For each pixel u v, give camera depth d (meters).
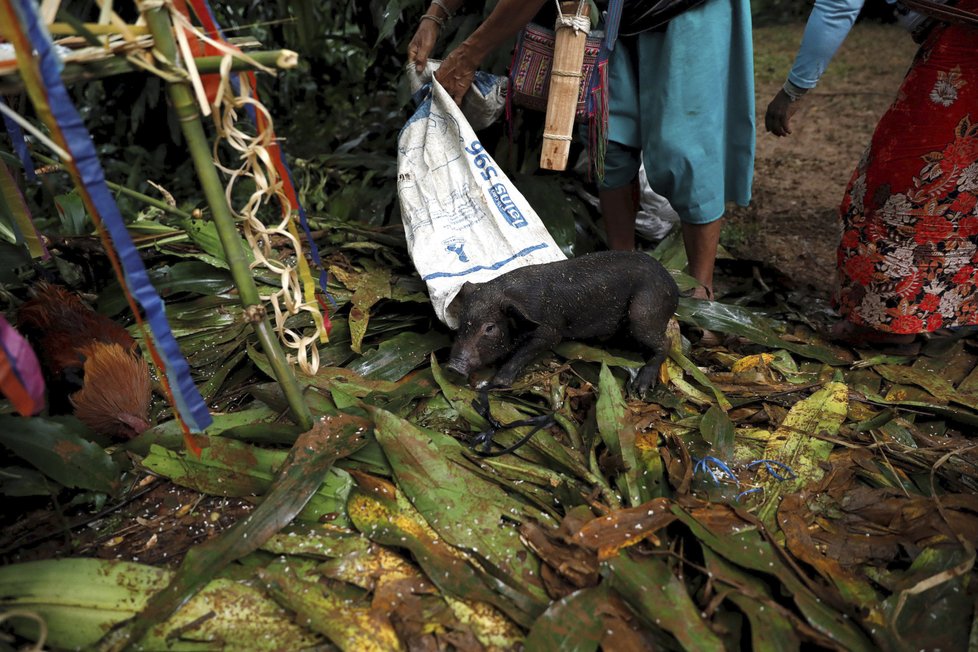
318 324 2.62
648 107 3.58
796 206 5.88
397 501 2.52
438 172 3.55
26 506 2.67
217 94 2.06
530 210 3.52
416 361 3.26
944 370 3.47
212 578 2.25
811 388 3.26
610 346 3.45
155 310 1.99
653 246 4.62
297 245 2.49
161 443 2.74
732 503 2.62
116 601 2.20
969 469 2.82
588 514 2.46
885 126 3.30
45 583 2.21
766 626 2.13
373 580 2.29
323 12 5.83
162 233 4.04
